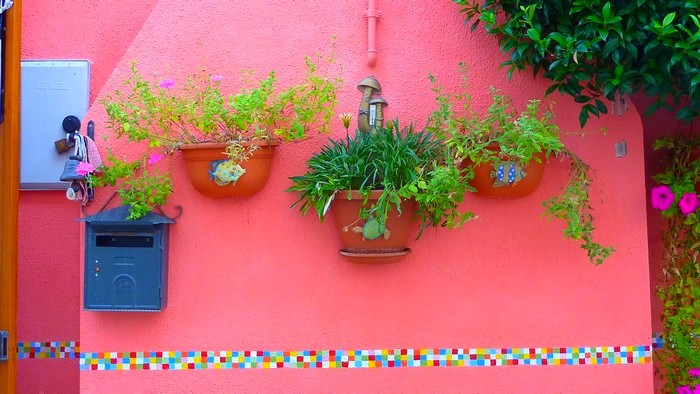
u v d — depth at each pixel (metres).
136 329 3.50
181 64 3.54
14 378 3.39
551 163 3.56
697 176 3.57
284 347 3.53
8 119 3.41
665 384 3.80
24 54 4.03
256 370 3.52
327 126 3.51
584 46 2.91
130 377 3.49
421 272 3.55
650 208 3.88
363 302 3.54
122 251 3.36
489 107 3.38
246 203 3.54
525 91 3.56
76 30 4.06
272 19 3.57
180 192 3.53
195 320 3.52
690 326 3.70
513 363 3.54
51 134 3.97
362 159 3.21
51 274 4.05
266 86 3.32
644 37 2.90
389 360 3.54
